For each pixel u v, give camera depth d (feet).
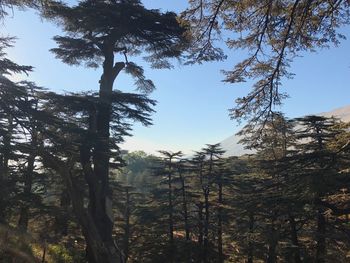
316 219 82.33
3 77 56.24
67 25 80.53
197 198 114.62
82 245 99.86
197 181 113.50
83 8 70.79
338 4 22.88
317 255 76.43
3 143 60.59
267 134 27.76
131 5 71.67
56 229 84.99
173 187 117.91
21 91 57.16
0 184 66.54
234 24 24.72
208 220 110.11
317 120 76.95
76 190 76.28
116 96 78.18
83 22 75.36
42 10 42.22
